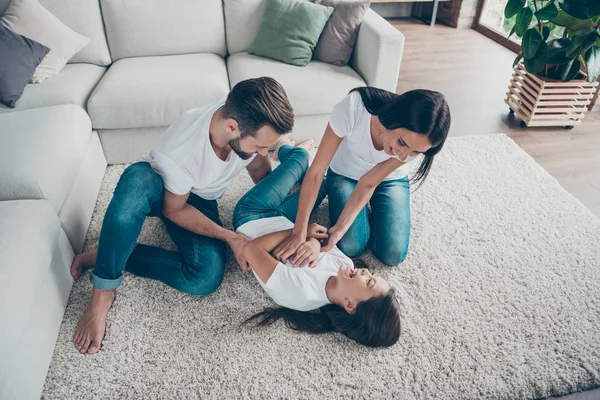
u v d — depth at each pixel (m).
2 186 1.41
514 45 3.88
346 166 1.72
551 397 1.33
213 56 2.44
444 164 2.29
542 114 2.63
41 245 1.30
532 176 2.22
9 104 1.90
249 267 1.63
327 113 2.25
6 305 1.10
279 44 2.32
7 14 2.08
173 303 1.56
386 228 1.69
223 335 1.47
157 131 2.14
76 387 1.30
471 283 1.66
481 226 1.91
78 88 2.05
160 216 1.66
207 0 2.38
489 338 1.47
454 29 4.46
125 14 2.30
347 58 2.39
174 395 1.30
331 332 1.49
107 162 2.19
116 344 1.42
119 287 1.61
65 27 2.18
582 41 2.15
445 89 3.19
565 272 1.71
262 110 1.17
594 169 2.34
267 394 1.30
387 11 4.76
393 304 1.38
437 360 1.40
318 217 1.95
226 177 1.58
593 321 1.53
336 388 1.32
